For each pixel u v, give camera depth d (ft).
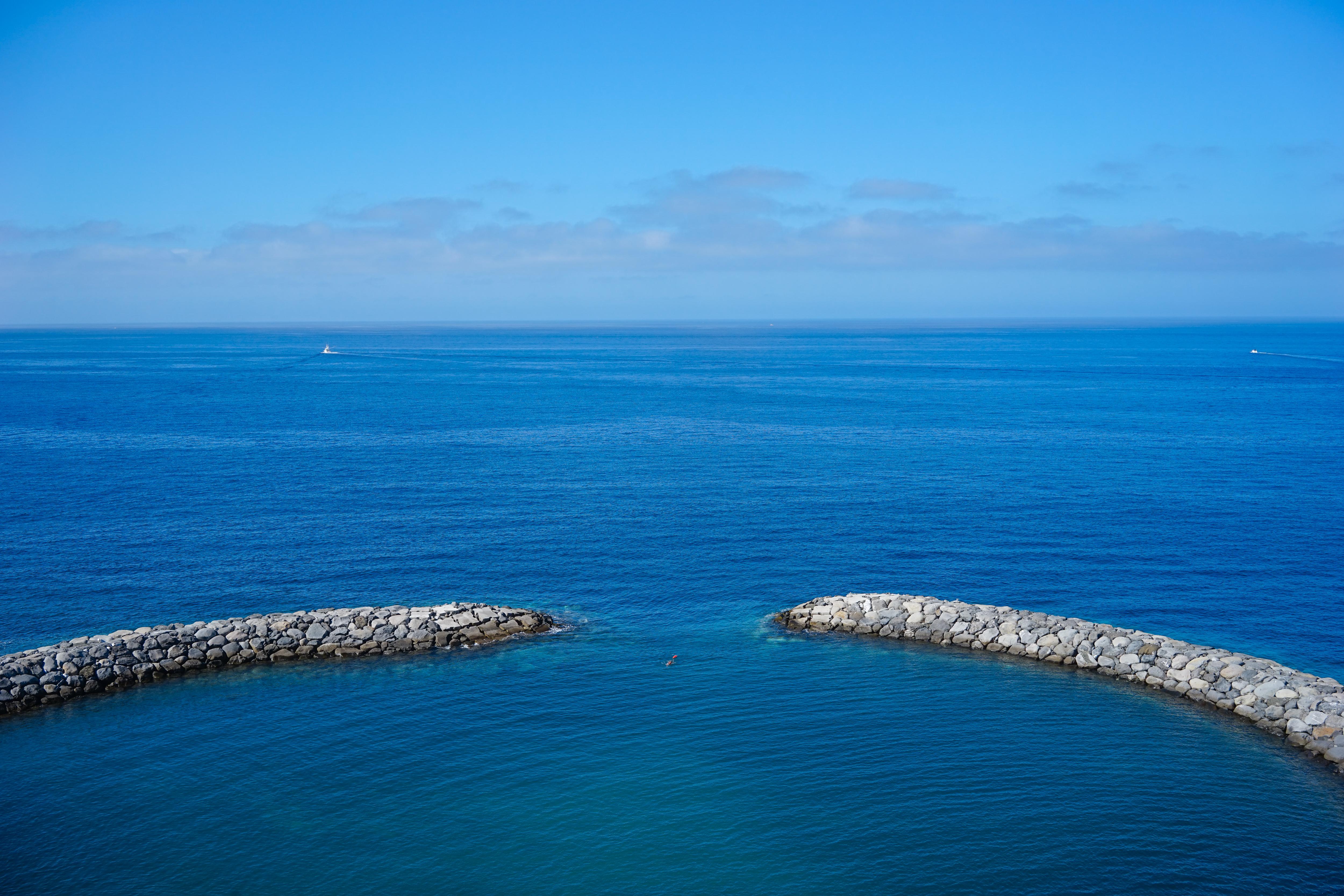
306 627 119.96
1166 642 113.19
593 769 89.66
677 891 71.41
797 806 83.10
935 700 105.09
